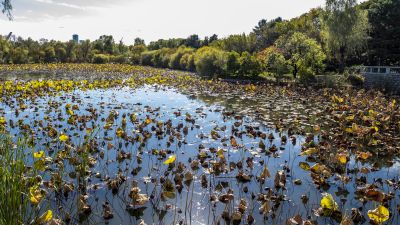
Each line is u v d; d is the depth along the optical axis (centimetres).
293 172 603
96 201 469
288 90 1975
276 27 4441
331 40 2616
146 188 515
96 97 1529
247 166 620
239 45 4344
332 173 592
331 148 766
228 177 570
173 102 1461
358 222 424
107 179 535
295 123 1030
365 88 2103
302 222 400
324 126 1012
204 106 1364
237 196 496
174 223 414
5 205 310
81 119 943
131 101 1449
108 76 3070
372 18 2883
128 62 5816
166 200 476
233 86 2183
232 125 934
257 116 1143
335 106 1326
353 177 591
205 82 2434
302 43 2538
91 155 661
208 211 448
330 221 429
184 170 589
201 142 781
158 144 755
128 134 835
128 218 425
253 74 2692
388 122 1020
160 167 604
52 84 1759
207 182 541
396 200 502
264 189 523
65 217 409
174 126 945
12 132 801
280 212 450
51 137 760
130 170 587
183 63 4266
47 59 5644
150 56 5609
